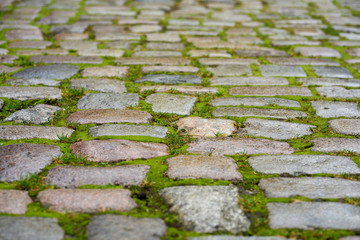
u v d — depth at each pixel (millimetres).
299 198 2486
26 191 2477
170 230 2166
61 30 7094
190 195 2488
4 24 7348
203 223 2230
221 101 4176
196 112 3889
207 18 8297
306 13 8852
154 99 4164
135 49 6102
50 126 3465
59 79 4703
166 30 7293
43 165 2795
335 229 2197
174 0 10125
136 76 4914
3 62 5293
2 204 2314
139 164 2863
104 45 6281
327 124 3658
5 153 2916
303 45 6461
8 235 2057
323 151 3133
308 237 2131
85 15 8289
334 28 7609
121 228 2158
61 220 2213
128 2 9797
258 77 4961
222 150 3119
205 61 5570
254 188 2609
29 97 4082
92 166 2814
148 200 2453
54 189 2508
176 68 5246
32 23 7488
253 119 3730
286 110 3963
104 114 3730
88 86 4492
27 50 5898
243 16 8539
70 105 3977
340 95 4398
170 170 2793
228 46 6336
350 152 3105
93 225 2178
